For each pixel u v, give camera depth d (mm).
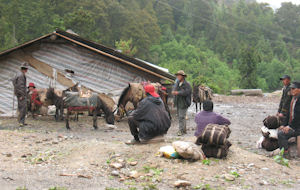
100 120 13312
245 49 62719
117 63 14875
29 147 7691
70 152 7109
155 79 14844
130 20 117500
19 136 8852
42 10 91562
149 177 5621
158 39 143500
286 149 7480
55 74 15062
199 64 110750
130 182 5398
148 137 7199
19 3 88188
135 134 7516
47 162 6504
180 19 187375
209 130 6523
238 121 14508
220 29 185625
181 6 190500
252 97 31328
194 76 101000
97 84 14953
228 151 6895
